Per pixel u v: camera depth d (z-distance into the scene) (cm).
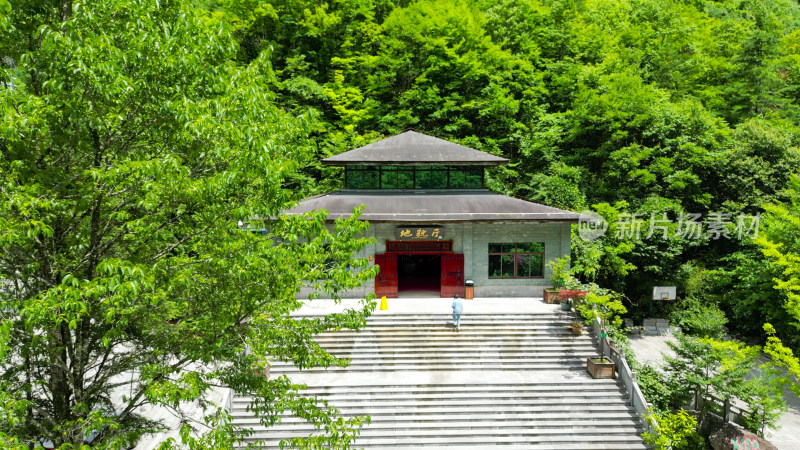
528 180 3778
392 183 3008
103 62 775
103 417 850
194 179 884
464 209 2770
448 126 3991
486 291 2802
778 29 5038
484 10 5203
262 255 930
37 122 760
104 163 934
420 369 2080
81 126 848
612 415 1808
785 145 3206
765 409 1736
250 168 879
